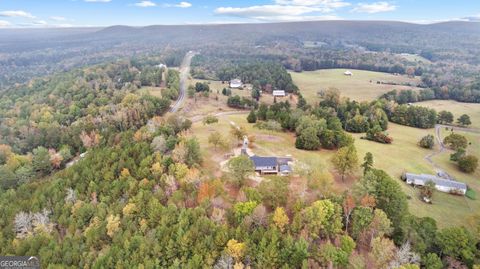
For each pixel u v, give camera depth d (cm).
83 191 7388
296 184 6919
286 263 4788
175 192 6431
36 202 7081
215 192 6506
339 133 10275
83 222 6556
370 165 8088
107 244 5975
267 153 9538
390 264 4759
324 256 4850
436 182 8212
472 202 7719
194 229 5419
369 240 5441
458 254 4991
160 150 8600
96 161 8331
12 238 6378
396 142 11856
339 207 5659
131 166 7781
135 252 5300
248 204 5803
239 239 5244
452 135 11562
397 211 5803
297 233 5384
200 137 10869
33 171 10056
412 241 5294
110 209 6512
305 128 10506
